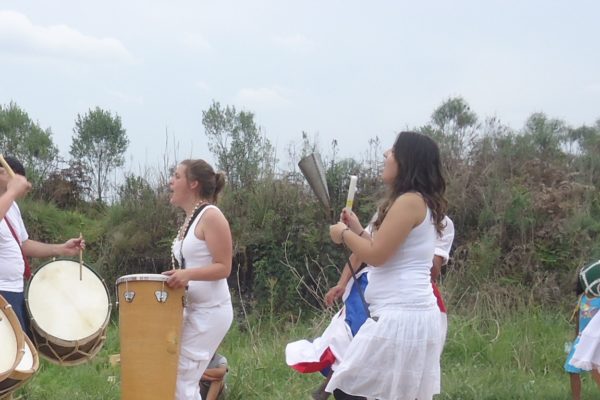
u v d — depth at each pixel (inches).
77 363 194.2
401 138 160.7
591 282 225.5
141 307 175.0
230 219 426.9
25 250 207.8
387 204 161.6
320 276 412.2
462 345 291.1
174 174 188.2
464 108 484.4
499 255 399.5
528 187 441.1
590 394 245.9
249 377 244.7
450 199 430.0
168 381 176.2
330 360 171.6
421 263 160.1
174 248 187.5
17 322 172.2
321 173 175.5
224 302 187.0
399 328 157.2
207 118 474.0
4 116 487.8
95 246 446.3
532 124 495.2
